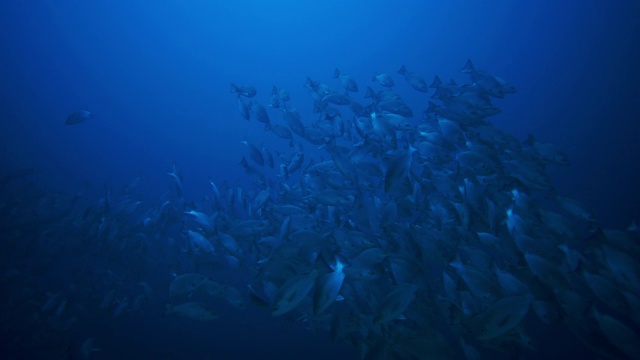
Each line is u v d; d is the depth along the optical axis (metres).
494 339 4.50
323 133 8.11
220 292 6.03
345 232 5.76
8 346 9.60
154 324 11.72
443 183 6.12
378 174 6.80
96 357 9.99
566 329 8.53
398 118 6.42
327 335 10.64
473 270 4.43
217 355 10.52
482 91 7.21
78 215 13.05
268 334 11.27
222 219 8.46
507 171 5.80
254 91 8.70
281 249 5.71
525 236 4.80
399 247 5.62
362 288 5.29
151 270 12.42
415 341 4.34
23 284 10.98
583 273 4.29
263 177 8.66
